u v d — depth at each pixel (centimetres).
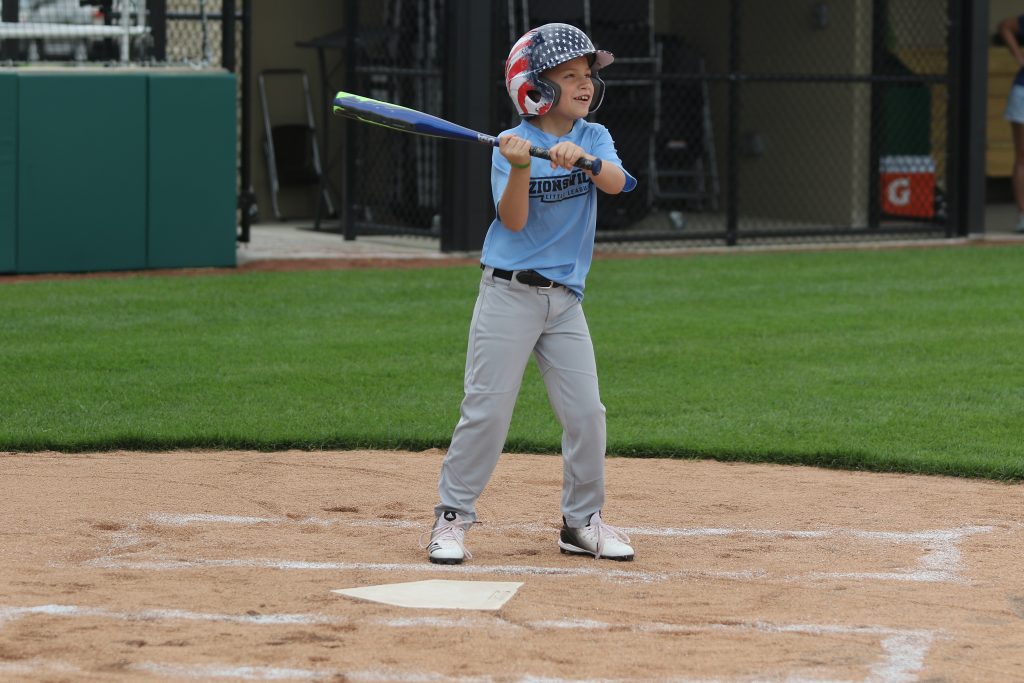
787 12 5425
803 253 4456
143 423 2145
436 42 4669
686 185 5719
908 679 1135
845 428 2175
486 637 1220
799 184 5425
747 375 2589
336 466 1948
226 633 1225
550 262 1453
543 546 1563
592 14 4994
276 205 5331
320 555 1507
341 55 5450
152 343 2803
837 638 1237
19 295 3347
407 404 2319
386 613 1289
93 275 3716
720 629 1259
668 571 1464
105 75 3672
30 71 3597
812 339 2950
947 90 4838
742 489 1848
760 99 5578
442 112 4241
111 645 1189
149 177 3762
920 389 2475
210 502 1744
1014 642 1236
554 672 1136
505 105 4406
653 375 2583
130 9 4003
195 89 3778
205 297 3375
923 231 4828
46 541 1544
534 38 1451
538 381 2570
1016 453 2017
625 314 3241
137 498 1755
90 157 3688
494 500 1773
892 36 5272
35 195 3647
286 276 3753
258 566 1456
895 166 5262
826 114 5278
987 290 3659
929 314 3275
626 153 4966
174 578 1405
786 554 1538
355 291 3512
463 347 2825
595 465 1498
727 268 4056
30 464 1931
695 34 5834
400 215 5072
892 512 1731
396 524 1653
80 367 2569
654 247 4616
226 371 2555
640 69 4978
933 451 2028
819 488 1858
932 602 1355
